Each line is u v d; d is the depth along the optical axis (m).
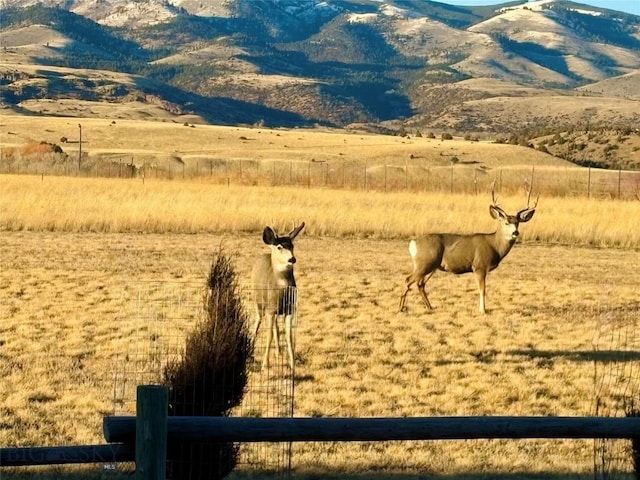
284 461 10.52
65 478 9.83
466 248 19.64
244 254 29.05
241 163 91.81
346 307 20.11
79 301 19.81
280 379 13.69
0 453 7.12
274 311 13.80
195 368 8.94
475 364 15.20
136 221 35.00
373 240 34.47
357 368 14.72
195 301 19.53
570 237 35.78
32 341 15.95
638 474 8.75
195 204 38.75
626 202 45.81
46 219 34.66
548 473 10.33
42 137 118.81
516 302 21.45
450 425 7.51
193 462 8.51
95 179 54.59
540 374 14.59
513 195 50.94
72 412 12.07
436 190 56.66
